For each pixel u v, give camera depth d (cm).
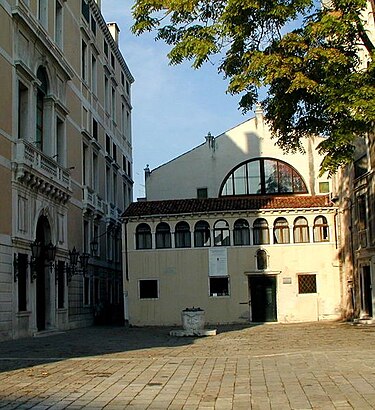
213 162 3816
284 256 3178
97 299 3584
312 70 1423
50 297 2695
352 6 1391
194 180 3812
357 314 2892
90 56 3691
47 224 2711
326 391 895
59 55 2908
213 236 3206
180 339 2081
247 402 830
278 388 934
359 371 1087
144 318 3164
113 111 4416
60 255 2866
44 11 2808
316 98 1456
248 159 3784
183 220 3222
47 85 2795
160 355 1476
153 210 3288
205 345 1786
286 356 1371
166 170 3847
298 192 3731
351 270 2984
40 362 1342
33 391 940
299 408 784
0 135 2184
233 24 1420
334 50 1388
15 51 2359
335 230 3183
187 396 888
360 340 1803
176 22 1510
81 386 986
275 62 1388
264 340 1936
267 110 1566
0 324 2098
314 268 3166
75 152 3250
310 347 1605
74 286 3073
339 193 3145
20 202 2341
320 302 3138
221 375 1092
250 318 3128
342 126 1416
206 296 3158
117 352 1585
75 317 3056
